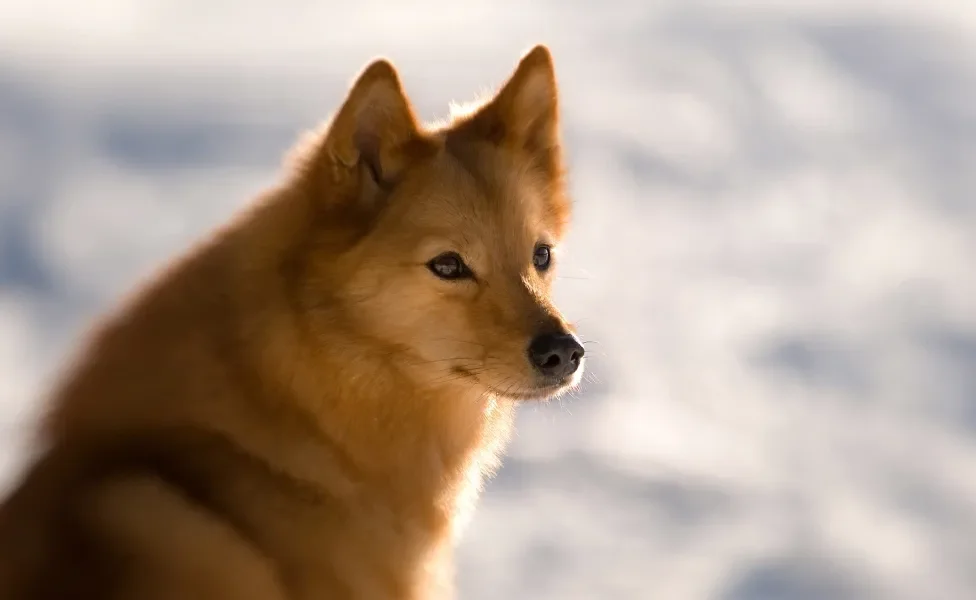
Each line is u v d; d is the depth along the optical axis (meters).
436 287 5.34
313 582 4.85
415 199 5.38
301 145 5.49
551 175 6.02
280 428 4.88
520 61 5.83
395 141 5.39
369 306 5.15
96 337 4.92
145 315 4.89
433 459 5.37
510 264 5.52
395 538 5.17
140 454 4.64
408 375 5.24
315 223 5.16
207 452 4.73
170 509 4.47
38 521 4.39
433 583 5.37
